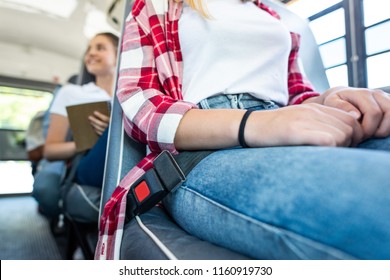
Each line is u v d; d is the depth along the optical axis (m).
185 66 0.62
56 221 2.04
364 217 0.21
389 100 0.49
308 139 0.34
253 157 0.34
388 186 0.22
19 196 4.47
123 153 0.60
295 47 0.84
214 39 0.60
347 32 1.15
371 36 1.12
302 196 0.25
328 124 0.36
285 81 0.73
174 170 0.44
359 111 0.48
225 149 0.44
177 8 0.64
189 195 0.41
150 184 0.45
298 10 1.27
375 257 0.21
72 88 1.71
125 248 0.46
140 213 0.49
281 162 0.30
